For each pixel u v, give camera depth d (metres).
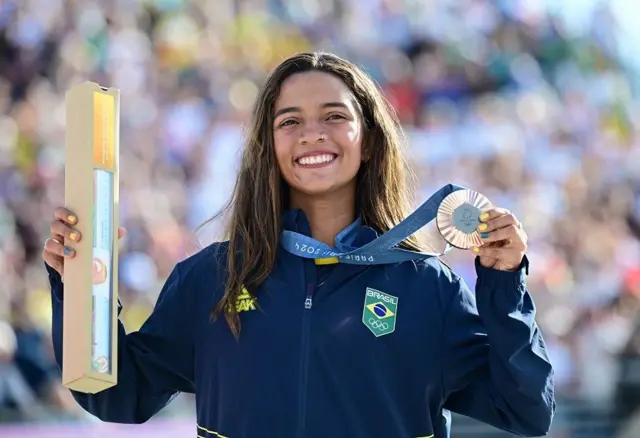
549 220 18.03
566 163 19.47
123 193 16.38
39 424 11.53
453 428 11.07
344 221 5.49
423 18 21.56
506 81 21.19
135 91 18.44
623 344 13.98
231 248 5.30
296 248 5.26
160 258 15.73
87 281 4.88
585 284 16.66
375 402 5.03
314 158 5.30
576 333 15.12
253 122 5.49
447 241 4.95
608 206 18.80
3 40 18.50
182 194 16.98
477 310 5.14
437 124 19.86
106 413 5.25
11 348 12.65
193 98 18.73
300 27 21.05
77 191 4.95
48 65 18.47
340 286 5.17
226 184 17.42
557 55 22.17
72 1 19.14
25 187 16.22
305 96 5.36
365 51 20.97
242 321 5.14
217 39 20.11
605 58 22.41
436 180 18.55
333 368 5.03
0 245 14.87
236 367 5.09
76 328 4.87
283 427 4.97
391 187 5.57
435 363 5.15
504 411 5.10
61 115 17.64
